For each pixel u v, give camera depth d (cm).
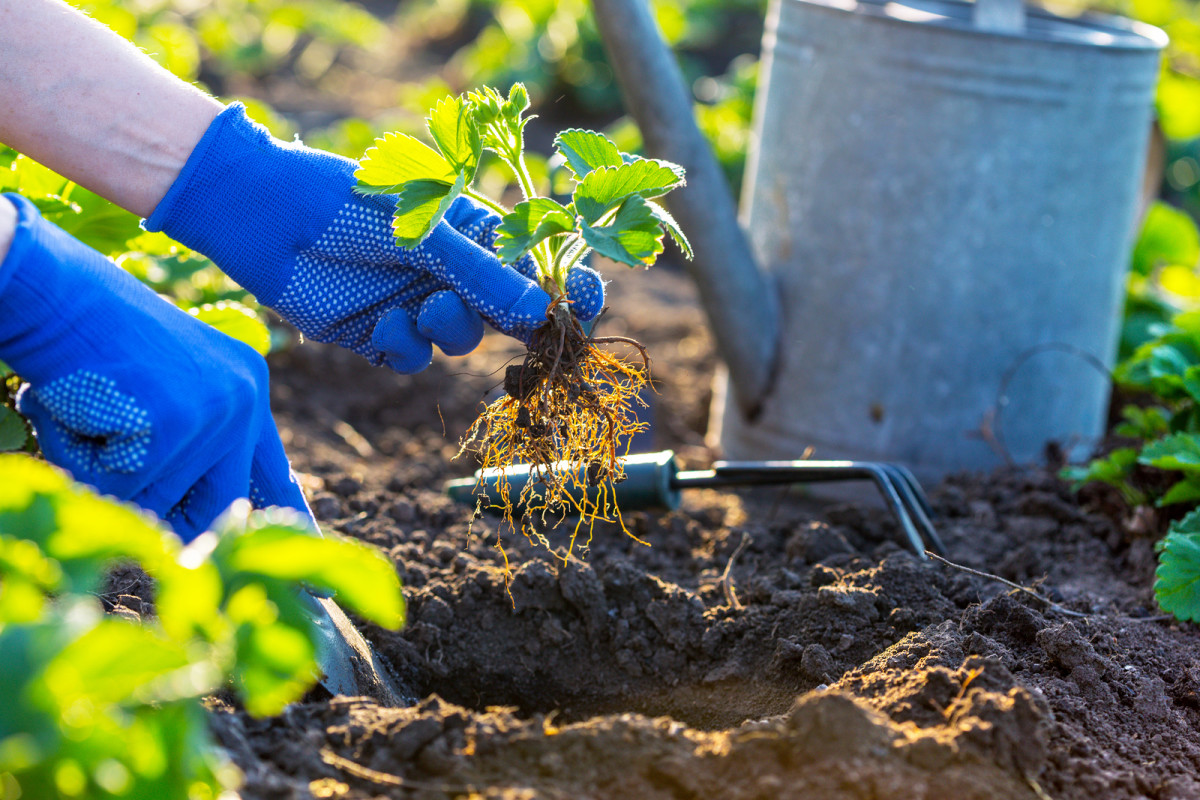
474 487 218
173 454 130
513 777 123
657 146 259
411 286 157
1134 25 281
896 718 136
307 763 122
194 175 146
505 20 748
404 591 191
